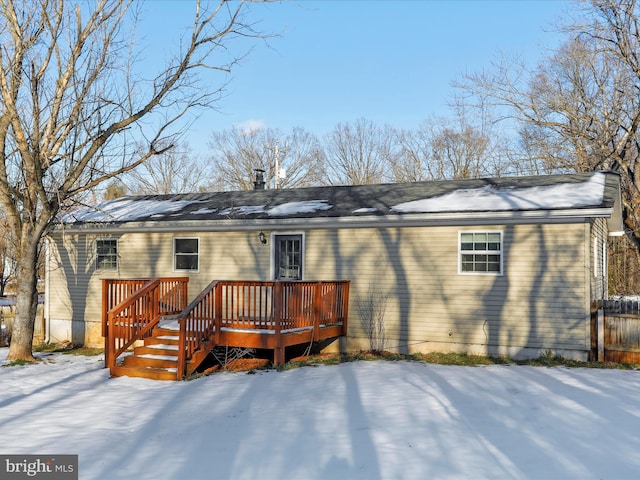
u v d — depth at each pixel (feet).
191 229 51.67
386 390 31.01
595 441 21.38
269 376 36.27
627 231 79.97
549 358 39.68
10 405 30.19
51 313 58.29
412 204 45.68
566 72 87.10
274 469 19.31
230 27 42.65
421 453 20.51
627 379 32.94
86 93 43.83
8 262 121.90
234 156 171.32
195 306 38.04
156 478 18.67
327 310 43.55
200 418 26.45
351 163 169.58
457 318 42.91
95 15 42.78
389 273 45.32
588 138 81.15
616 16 76.43
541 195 42.47
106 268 56.03
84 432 24.40
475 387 31.27
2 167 43.57
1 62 41.16
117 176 49.93
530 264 40.70
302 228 48.26
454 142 145.69
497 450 20.65
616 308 39.01
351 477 18.38
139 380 37.01
